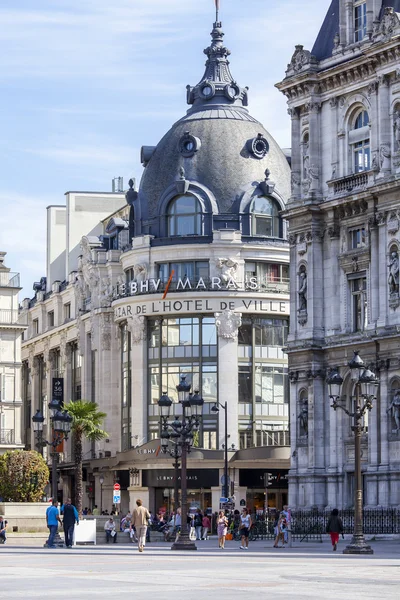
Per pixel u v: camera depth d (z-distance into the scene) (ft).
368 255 269.64
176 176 407.44
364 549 198.59
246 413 396.16
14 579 130.82
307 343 279.28
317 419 279.49
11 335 413.39
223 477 361.92
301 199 284.00
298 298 286.25
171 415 395.75
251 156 410.93
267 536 287.28
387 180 262.26
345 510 266.98
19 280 418.51
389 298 263.08
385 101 265.95
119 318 412.36
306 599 103.35
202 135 411.34
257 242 399.44
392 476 259.80
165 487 394.93
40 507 275.39
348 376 274.57
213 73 424.87
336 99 280.72
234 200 403.34
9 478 289.12
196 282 395.96
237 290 394.73
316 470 277.44
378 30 266.36
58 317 492.54
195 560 176.45
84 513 411.75
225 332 393.70
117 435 423.23
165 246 398.83
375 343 265.34
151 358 403.13
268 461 383.65
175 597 105.81
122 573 140.87
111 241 444.14
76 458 359.25
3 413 409.28
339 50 278.67
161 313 398.42
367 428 268.00
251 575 136.46
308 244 283.18
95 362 437.58
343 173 278.26
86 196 498.28
